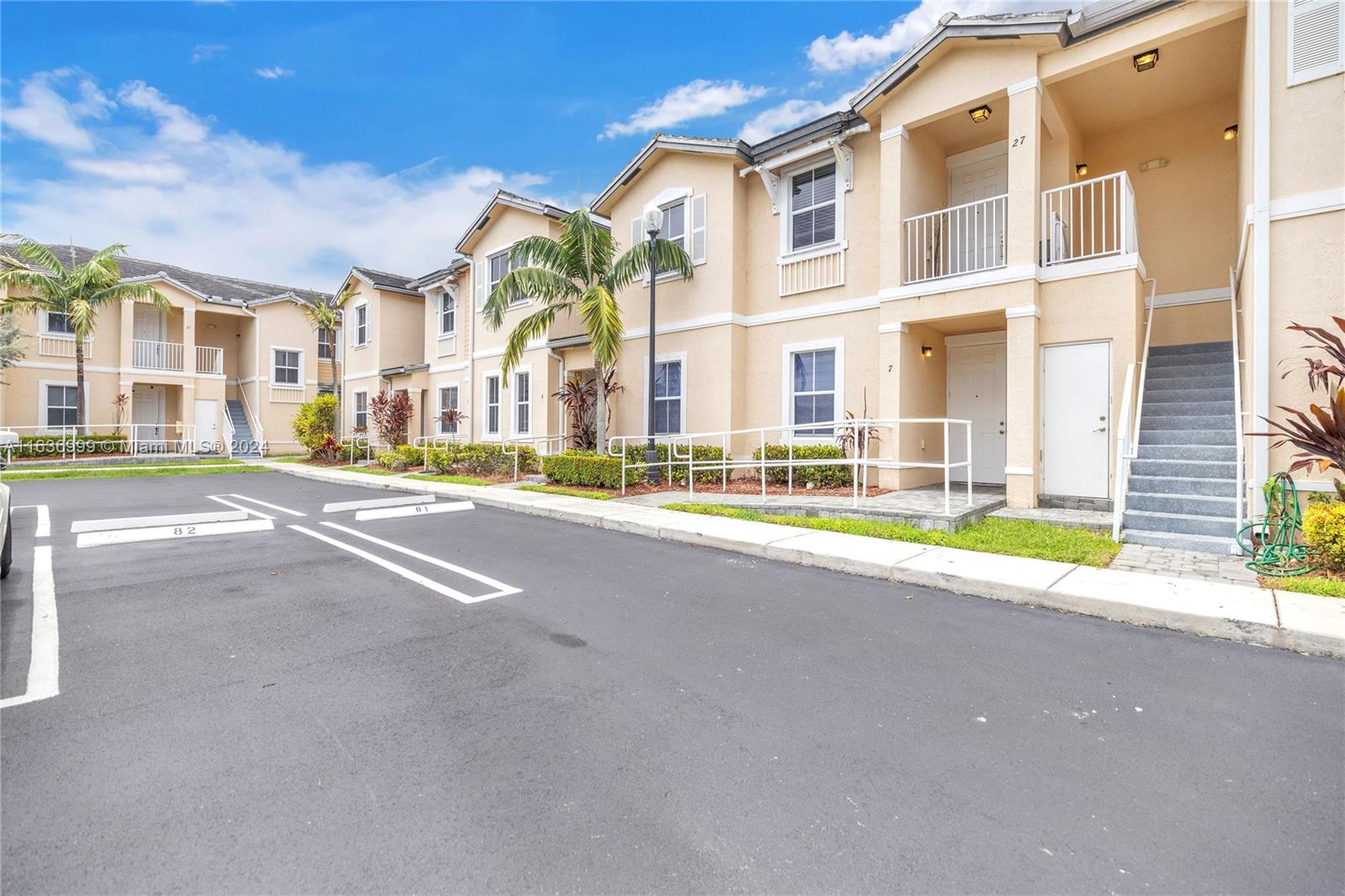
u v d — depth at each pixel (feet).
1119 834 7.66
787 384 40.27
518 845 7.47
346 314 80.07
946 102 31.30
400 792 8.52
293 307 92.43
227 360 92.58
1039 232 30.07
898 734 10.16
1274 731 10.18
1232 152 31.27
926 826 7.82
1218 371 28.45
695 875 6.98
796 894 6.70
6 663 12.88
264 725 10.38
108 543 25.29
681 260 41.52
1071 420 28.86
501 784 8.72
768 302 41.39
